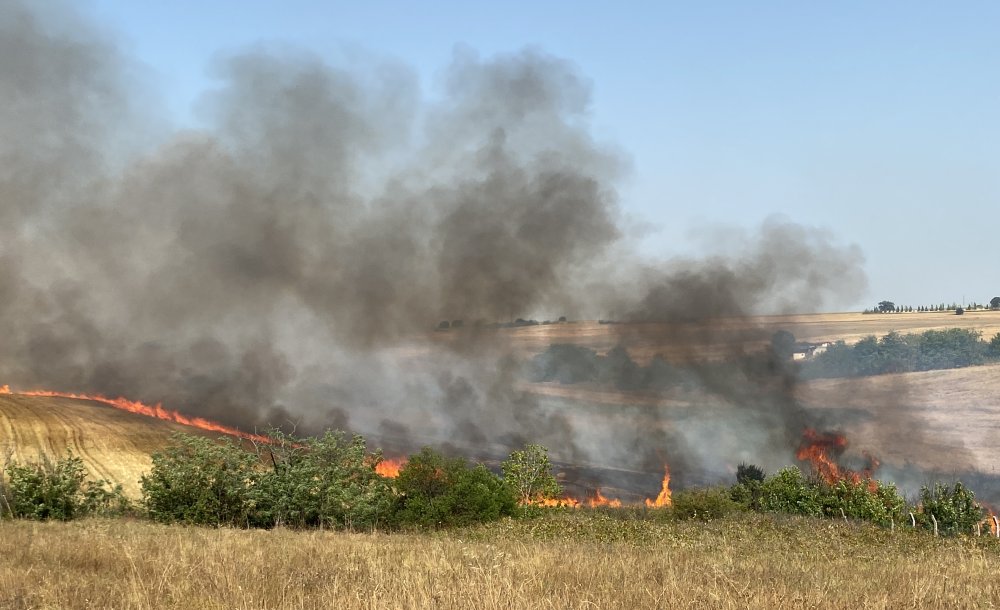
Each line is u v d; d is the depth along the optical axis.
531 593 7.55
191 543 11.60
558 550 12.20
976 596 8.29
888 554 14.34
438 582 7.74
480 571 8.19
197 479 20.20
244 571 8.62
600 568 9.59
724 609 7.23
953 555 14.16
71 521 19.02
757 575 9.67
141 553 10.16
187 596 7.30
